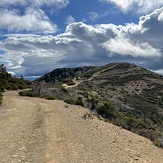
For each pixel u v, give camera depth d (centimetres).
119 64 17225
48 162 734
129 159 810
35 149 862
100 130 1230
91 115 1672
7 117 1523
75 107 2084
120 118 1781
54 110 1869
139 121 1727
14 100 2673
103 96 4444
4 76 5809
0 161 720
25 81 7444
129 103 5181
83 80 12531
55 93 3609
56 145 923
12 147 870
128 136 1195
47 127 1234
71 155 807
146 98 8356
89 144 955
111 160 778
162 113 4828
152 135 1316
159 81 12694
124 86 11388
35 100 2741
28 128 1198
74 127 1260
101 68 17262
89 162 745
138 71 14875
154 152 981
